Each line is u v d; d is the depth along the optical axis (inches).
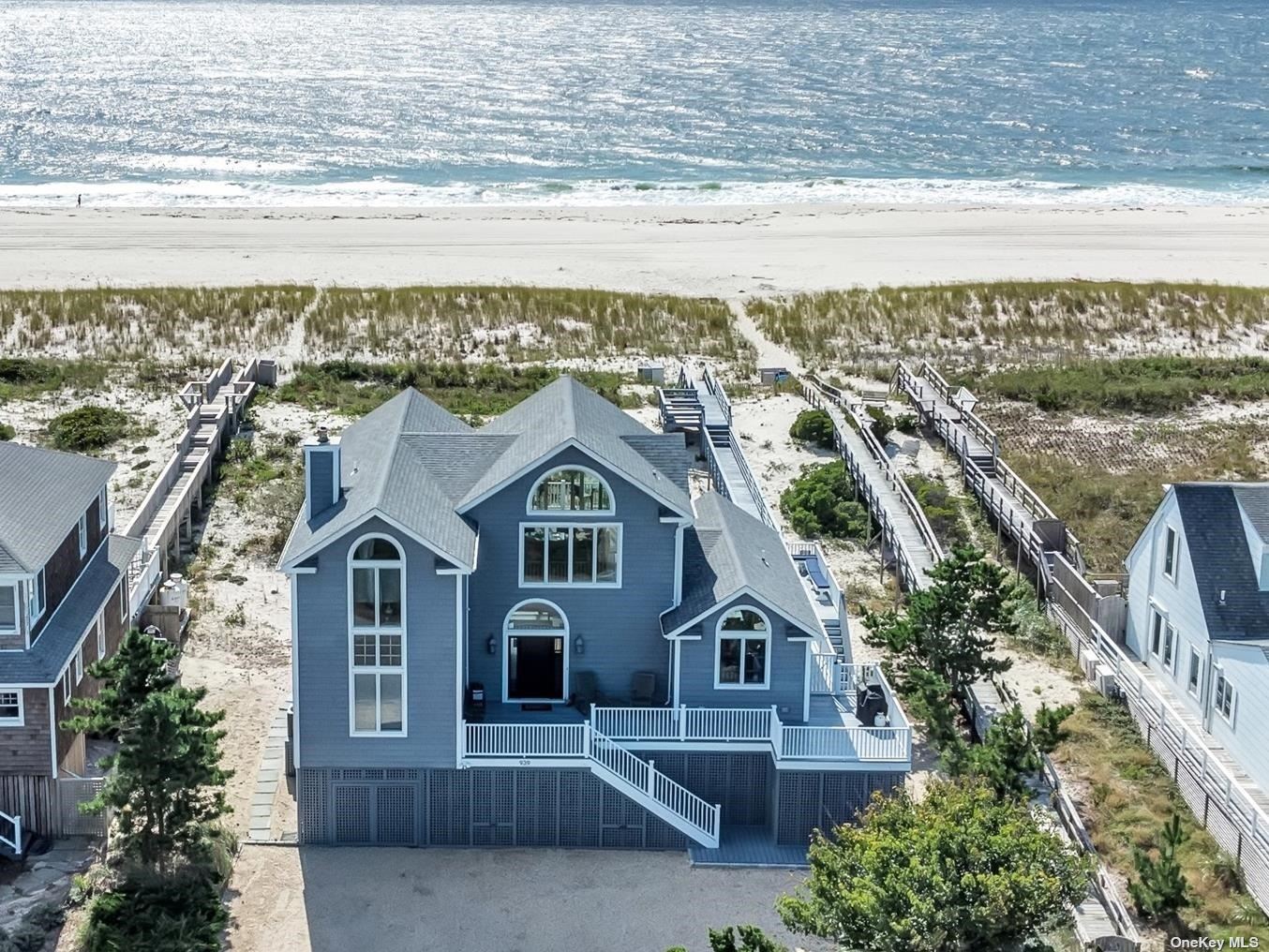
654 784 1310.3
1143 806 1390.3
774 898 1245.7
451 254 3644.2
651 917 1213.1
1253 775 1381.6
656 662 1370.6
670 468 1432.1
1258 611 1497.3
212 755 1181.1
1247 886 1255.5
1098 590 1766.7
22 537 1278.3
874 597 1839.3
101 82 7667.3
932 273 3508.9
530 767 1300.4
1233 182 5182.1
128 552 1546.5
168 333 2871.6
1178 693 1574.8
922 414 2470.5
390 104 6811.0
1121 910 1175.0
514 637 1362.0
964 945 981.8
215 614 1732.3
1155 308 3164.4
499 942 1173.1
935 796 1115.9
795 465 2268.7
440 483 1360.7
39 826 1274.6
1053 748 1366.9
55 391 2514.8
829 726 1331.2
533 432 1386.6
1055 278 3462.1
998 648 1721.2
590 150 5634.8
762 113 6673.2
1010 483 2127.2
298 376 2623.0
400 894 1234.6
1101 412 2573.8
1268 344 2994.6
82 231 3836.1
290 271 3435.0
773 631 1323.8
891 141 5964.6
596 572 1344.7
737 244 3826.3
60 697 1279.5
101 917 1146.0
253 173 5039.4
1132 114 6904.5
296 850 1295.5
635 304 3117.6
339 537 1224.8
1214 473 2282.2
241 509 2034.9
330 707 1274.6
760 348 2913.4
